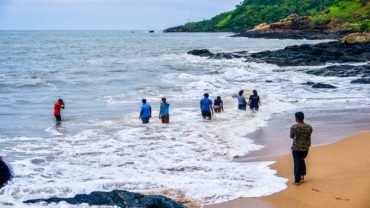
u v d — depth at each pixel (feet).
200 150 43.73
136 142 47.55
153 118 62.69
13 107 73.00
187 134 51.57
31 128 55.98
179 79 112.88
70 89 95.76
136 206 25.53
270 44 327.26
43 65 164.45
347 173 34.32
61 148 44.93
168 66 153.69
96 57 213.25
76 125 57.93
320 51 168.96
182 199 29.27
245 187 31.76
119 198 26.66
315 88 94.48
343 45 196.95
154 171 36.09
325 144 44.45
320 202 28.60
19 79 114.11
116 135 51.47
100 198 27.02
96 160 40.04
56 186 31.17
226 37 515.09
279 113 65.62
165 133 52.31
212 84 102.01
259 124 57.16
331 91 90.43
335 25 440.45
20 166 37.91
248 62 163.02
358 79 103.14
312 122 57.41
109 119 62.08
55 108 60.49
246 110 68.69
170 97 83.87
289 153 42.09
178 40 462.19
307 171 35.37
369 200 28.45
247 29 612.29
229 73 127.54
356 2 497.05
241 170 36.29
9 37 589.73
